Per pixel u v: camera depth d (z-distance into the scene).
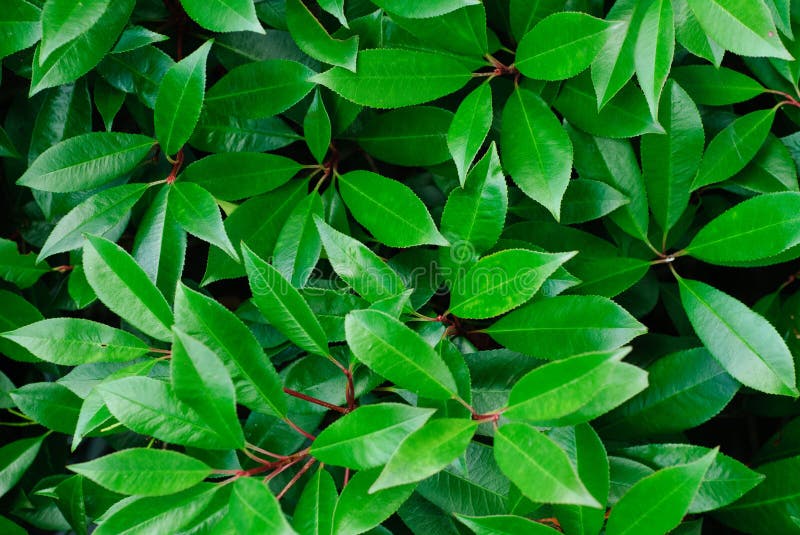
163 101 1.05
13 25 1.03
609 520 0.97
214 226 1.03
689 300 1.05
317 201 1.07
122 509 0.97
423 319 1.03
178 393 0.95
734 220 1.04
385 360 0.96
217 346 0.99
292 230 1.06
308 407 1.05
